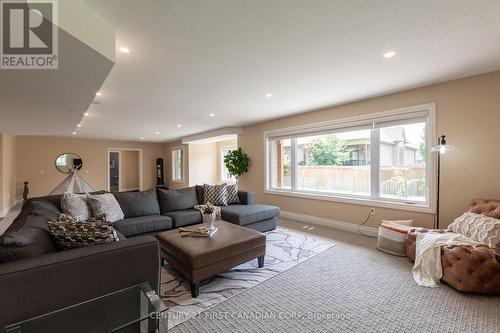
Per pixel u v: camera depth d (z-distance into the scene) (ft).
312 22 5.85
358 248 10.43
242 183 20.39
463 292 6.73
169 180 33.47
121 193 11.62
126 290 4.45
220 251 7.15
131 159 35.65
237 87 10.55
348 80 9.82
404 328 5.38
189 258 6.64
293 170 16.70
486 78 9.05
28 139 24.91
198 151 28.60
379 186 12.39
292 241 11.37
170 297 6.72
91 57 5.42
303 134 15.66
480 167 9.21
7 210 19.81
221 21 5.74
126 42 6.63
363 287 7.17
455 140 9.76
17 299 3.47
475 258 6.57
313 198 15.11
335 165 14.51
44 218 6.15
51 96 8.14
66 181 15.21
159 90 10.78
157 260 4.93
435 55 7.67
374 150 12.46
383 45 7.02
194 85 10.20
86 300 4.06
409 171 11.35
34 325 3.56
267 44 6.89
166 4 5.04
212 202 13.80
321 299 6.57
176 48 7.02
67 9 4.37
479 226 7.59
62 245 5.00
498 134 8.84
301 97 12.09
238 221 11.57
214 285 7.35
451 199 9.87
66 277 3.87
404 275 7.89
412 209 10.97
